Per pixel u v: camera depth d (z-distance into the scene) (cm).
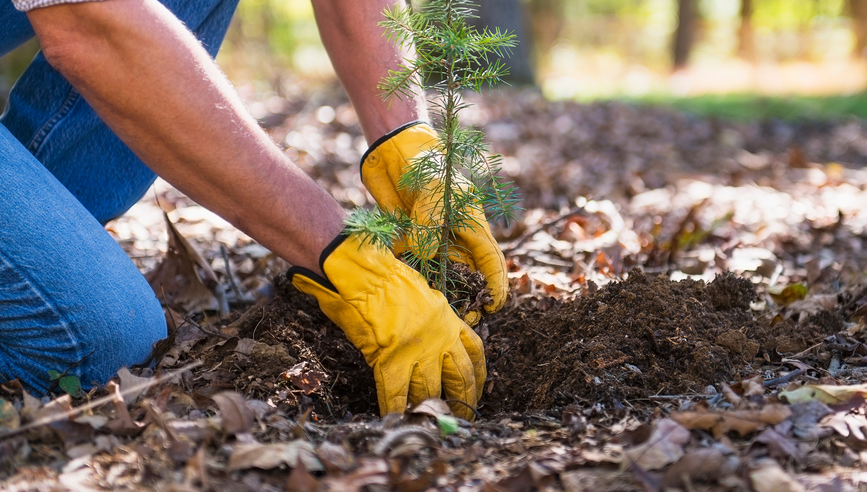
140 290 169
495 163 171
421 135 178
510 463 125
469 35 158
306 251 153
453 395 162
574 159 531
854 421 131
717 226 331
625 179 463
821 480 116
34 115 202
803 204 396
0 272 146
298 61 1492
